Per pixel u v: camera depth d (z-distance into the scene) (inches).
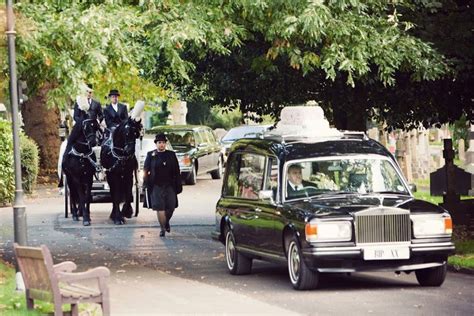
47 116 2289.6
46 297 648.4
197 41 946.7
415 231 833.5
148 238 1289.4
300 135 941.2
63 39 889.5
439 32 1157.1
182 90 1381.6
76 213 1496.1
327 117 1357.0
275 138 945.5
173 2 964.6
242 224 943.0
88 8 941.2
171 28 935.7
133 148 1435.8
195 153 2190.0
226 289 872.3
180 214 1587.1
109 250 1171.9
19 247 666.2
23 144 1903.3
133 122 1437.0
